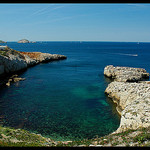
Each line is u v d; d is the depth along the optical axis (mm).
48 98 36938
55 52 169125
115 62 99500
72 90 43375
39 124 25281
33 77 58438
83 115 28859
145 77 59062
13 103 33562
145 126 18422
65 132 23281
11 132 19031
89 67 81812
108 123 26250
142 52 177125
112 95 36531
